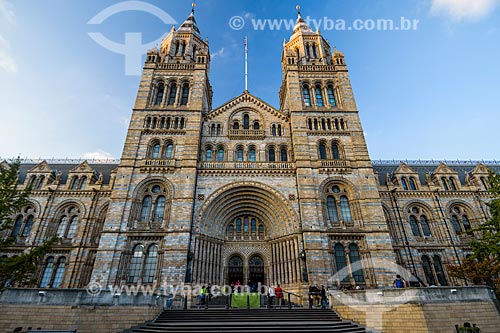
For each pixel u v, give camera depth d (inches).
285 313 879.1
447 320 713.6
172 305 1040.8
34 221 1499.8
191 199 1268.5
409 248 1486.2
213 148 1494.8
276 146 1515.7
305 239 1195.3
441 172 1736.0
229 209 1385.3
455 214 1626.5
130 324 786.8
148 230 1203.2
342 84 1649.9
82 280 1386.6
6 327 772.0
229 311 900.6
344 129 1512.1
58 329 768.9
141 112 1507.1
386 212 1596.9
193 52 1833.2
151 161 1366.9
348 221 1289.4
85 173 1652.3
